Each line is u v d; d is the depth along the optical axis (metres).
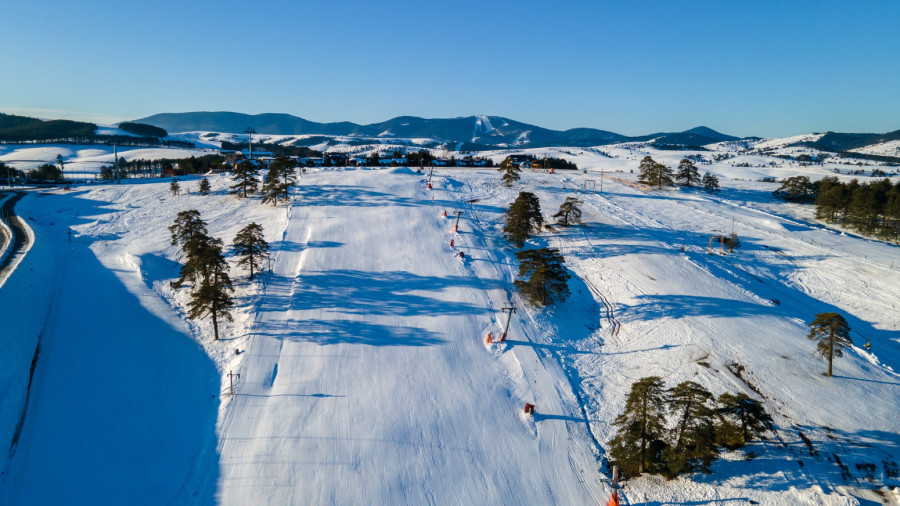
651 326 48.91
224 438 34.00
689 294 54.62
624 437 31.69
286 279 54.38
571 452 34.06
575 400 39.28
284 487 30.34
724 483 30.55
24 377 37.06
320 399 37.62
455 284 55.06
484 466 32.59
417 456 33.03
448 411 37.19
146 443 34.06
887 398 37.31
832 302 57.69
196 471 31.83
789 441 33.09
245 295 51.59
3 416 32.56
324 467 31.83
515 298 54.06
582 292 56.81
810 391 38.00
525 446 34.41
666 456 31.06
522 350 45.25
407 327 47.00
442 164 130.62
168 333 45.84
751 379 39.66
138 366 41.28
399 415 36.44
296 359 41.88
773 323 48.53
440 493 30.50
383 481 31.05
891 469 30.53
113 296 50.31
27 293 46.53
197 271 51.09
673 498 30.00
